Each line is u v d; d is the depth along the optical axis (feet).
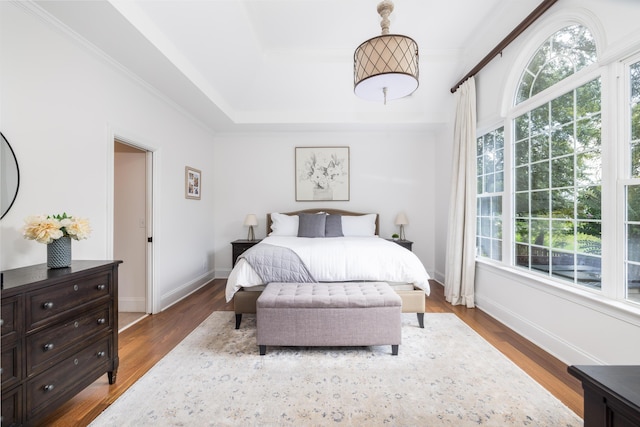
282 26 9.96
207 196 14.89
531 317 7.95
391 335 7.15
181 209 12.17
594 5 6.08
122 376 6.30
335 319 7.13
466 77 10.94
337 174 15.78
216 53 9.68
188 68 9.21
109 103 8.02
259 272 8.87
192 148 13.20
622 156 5.74
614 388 2.42
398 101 13.65
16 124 5.66
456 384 5.97
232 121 13.78
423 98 13.46
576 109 6.86
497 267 9.42
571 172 7.00
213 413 5.11
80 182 7.10
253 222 14.90
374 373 6.39
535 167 8.23
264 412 5.13
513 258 9.18
